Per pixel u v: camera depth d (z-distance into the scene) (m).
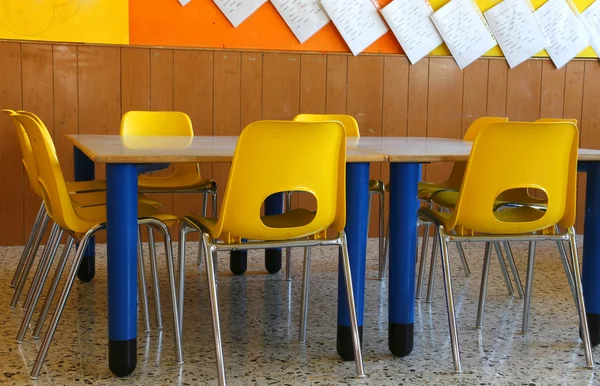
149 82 4.34
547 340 2.66
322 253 4.24
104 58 4.26
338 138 2.12
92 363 2.34
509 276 3.53
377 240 4.75
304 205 4.64
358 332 2.31
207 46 4.40
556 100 4.87
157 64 4.34
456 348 2.31
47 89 4.20
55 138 4.25
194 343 2.56
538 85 4.84
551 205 2.32
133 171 2.12
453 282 3.57
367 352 2.49
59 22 4.17
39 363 2.21
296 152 2.07
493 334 2.72
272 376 2.25
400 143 3.03
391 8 4.58
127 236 2.14
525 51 4.78
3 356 2.39
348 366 2.35
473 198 2.26
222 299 3.17
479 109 4.79
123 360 2.18
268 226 2.26
